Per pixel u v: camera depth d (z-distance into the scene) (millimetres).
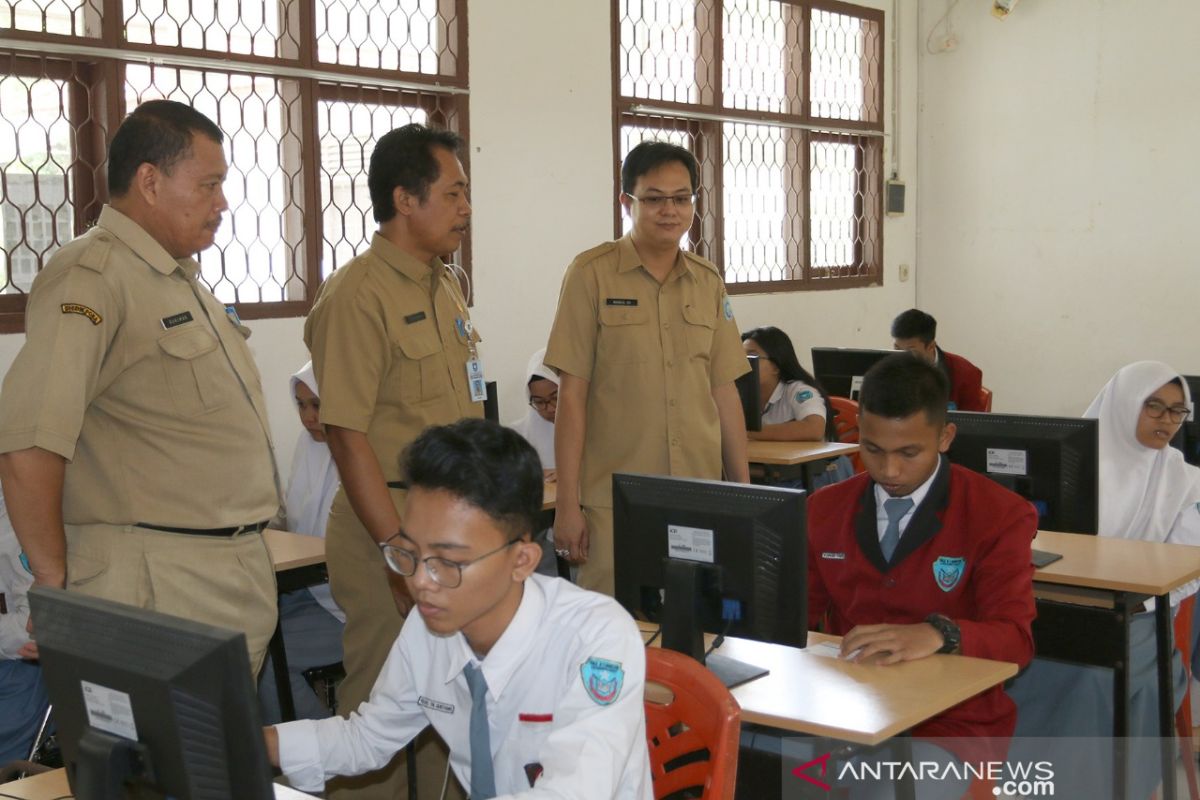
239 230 4074
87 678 1236
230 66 3965
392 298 2377
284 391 4230
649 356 2863
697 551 1900
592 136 5215
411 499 1348
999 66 6809
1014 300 6902
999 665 1938
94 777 1210
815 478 4543
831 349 5449
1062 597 2645
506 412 4977
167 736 1176
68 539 2016
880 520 2244
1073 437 2783
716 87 5734
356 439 2318
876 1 6707
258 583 2141
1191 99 6180
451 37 4656
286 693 2865
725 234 5930
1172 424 3180
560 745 1304
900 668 1931
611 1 5242
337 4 4289
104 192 3709
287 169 4215
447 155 2391
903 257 7109
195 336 2023
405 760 2453
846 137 6652
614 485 2010
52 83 3609
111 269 1928
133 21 3742
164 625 1191
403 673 1584
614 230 5363
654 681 1616
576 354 2879
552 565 4102
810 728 1696
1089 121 6527
